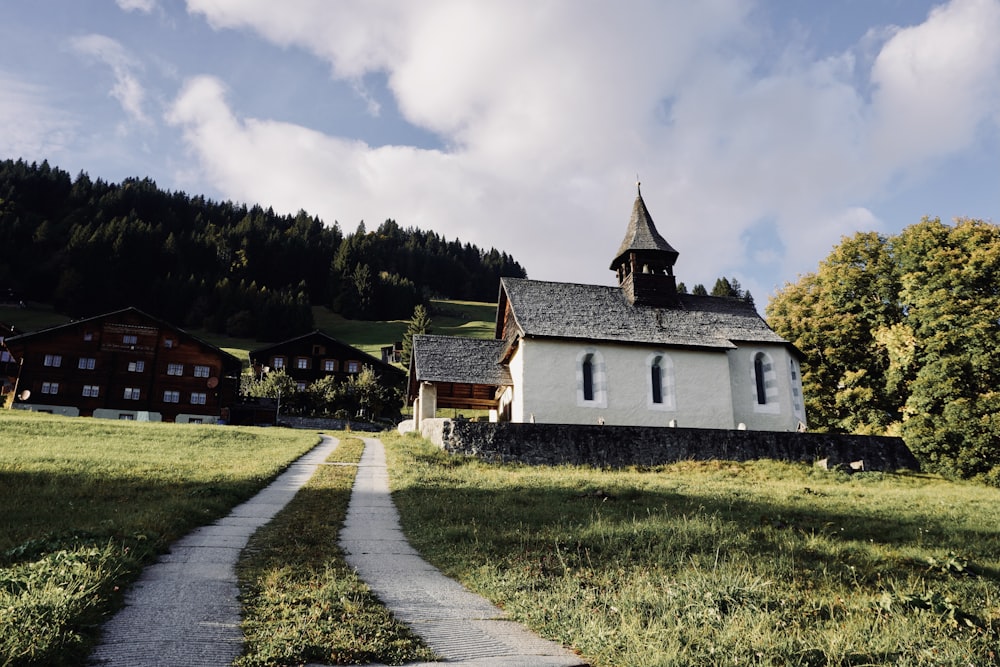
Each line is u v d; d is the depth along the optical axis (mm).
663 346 32250
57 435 30969
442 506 15492
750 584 8547
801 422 34094
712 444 28000
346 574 8938
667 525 13297
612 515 15055
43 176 159875
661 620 6898
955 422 32719
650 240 36625
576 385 31016
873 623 7219
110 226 128000
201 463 23203
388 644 6125
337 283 142000
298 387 66000
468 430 27000
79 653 5422
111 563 8156
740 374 33781
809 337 40000
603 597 8039
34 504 13664
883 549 12438
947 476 32062
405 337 109625
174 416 59250
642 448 27328
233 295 121250
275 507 15148
